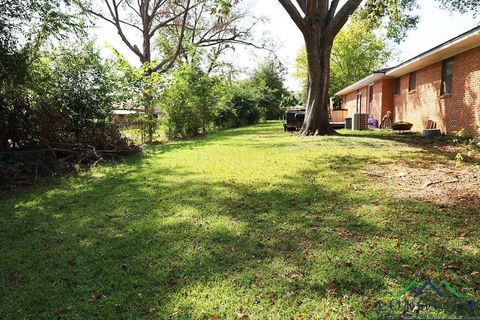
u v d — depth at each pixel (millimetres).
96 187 6188
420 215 4062
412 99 16562
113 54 13344
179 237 3688
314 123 13898
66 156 8570
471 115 11625
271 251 3268
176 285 2760
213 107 19125
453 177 5871
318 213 4258
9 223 4461
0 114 7625
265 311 2383
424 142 10797
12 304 2605
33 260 3328
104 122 10539
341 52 43094
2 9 7859
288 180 5973
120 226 4121
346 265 2939
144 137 14852
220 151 9961
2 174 6547
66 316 2439
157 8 25703
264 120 34094
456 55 12531
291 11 12766
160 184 6105
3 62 7977
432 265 2887
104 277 2939
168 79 15977
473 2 13578
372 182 5691
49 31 9078
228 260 3127
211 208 4617
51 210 4934
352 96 29359
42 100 8555
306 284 2688
